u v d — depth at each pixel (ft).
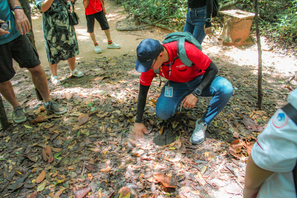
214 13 10.94
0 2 6.84
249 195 3.19
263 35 17.98
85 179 6.40
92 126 8.34
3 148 7.45
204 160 6.98
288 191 2.57
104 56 15.40
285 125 2.27
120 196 5.83
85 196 5.95
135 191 6.03
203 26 11.17
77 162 6.93
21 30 7.10
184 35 6.37
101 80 11.73
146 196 5.89
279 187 2.65
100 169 6.70
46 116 8.82
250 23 16.47
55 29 10.23
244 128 8.35
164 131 8.13
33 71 8.11
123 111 9.13
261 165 2.56
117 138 7.82
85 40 18.44
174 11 21.71
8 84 8.02
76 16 11.00
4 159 7.04
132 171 6.62
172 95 7.40
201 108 9.34
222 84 6.77
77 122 8.54
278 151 2.36
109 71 12.91
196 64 6.20
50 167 6.77
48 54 10.74
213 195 5.96
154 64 5.82
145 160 6.98
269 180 2.84
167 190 6.06
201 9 10.73
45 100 8.83
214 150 7.32
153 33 19.90
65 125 8.39
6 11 6.98
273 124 2.42
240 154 7.18
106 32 16.01
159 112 7.47
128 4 26.21
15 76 12.68
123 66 13.65
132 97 10.10
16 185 6.24
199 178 6.41
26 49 7.64
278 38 17.13
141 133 6.59
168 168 6.71
